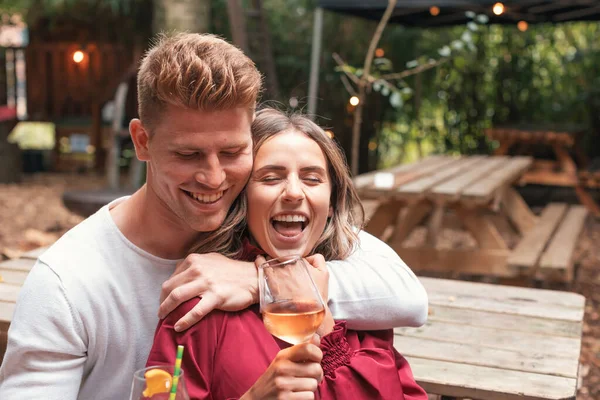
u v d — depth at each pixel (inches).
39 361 64.4
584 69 368.8
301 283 57.0
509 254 189.2
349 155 366.3
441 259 194.9
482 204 173.2
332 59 356.8
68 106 420.5
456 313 100.5
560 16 291.0
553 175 323.0
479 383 77.9
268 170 69.3
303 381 56.6
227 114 62.3
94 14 401.1
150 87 61.8
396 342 90.0
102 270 67.0
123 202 72.2
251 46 300.2
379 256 76.8
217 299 63.6
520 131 327.6
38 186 358.9
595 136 369.4
